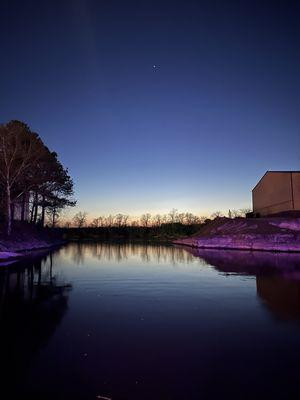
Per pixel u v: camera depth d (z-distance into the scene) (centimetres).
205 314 1098
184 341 830
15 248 3900
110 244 6756
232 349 775
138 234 11088
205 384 603
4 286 1638
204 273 2116
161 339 846
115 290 1546
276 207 6009
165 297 1383
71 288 1594
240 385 598
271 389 584
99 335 875
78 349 773
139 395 564
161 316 1074
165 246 5822
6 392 574
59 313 1112
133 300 1324
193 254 3797
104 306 1218
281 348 780
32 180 4741
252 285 1659
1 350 765
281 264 2612
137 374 643
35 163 4628
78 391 577
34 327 945
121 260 3073
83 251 4369
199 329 931
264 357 726
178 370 661
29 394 568
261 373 647
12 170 4359
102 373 647
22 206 5581
